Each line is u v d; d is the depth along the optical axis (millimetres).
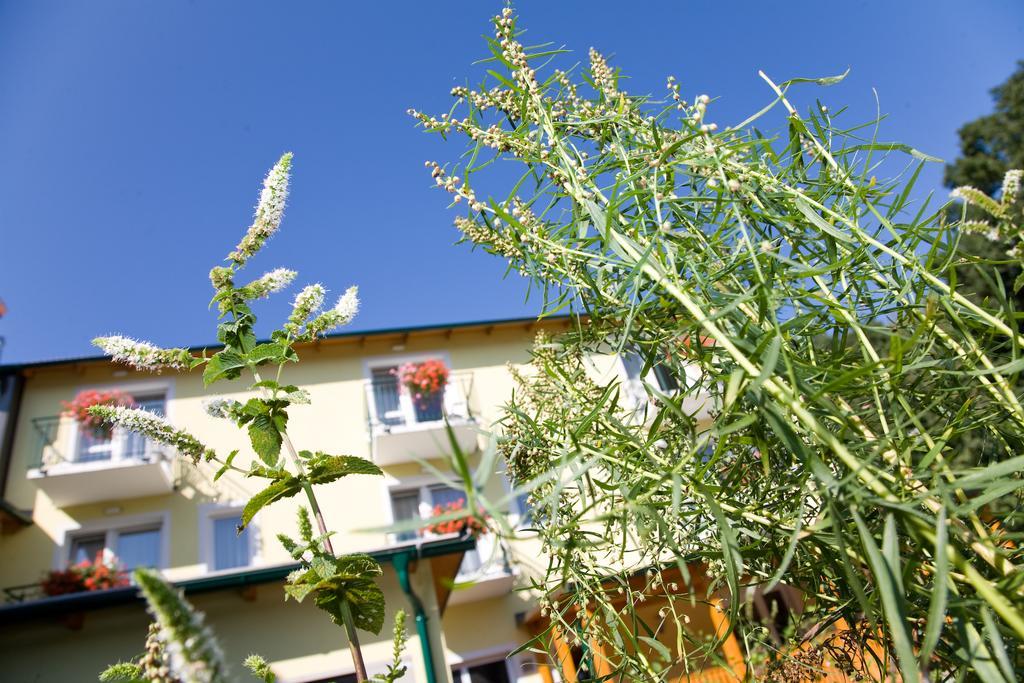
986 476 773
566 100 1521
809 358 1166
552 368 1436
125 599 6219
